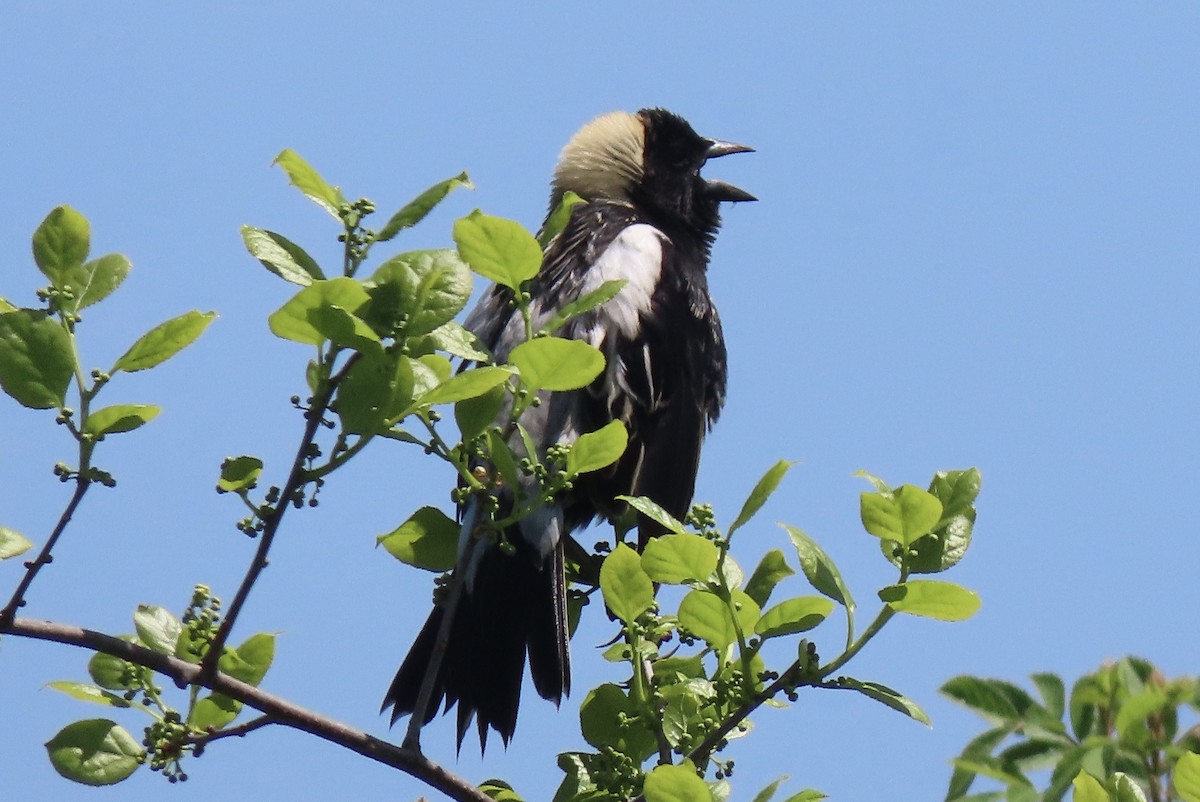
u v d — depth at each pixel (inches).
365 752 230.1
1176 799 174.7
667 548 230.5
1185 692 169.9
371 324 215.0
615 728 258.8
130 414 210.1
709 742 234.7
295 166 217.0
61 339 209.8
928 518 223.0
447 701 325.7
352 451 214.7
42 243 217.5
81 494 209.0
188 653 241.1
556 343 227.6
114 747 235.6
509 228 230.7
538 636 337.7
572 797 256.8
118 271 218.4
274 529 214.7
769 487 230.2
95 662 241.0
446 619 238.1
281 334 212.7
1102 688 174.9
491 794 260.2
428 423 229.6
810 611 233.8
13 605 206.4
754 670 248.4
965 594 219.0
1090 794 177.0
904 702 223.1
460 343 227.0
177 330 214.7
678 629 247.6
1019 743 172.1
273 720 227.0
